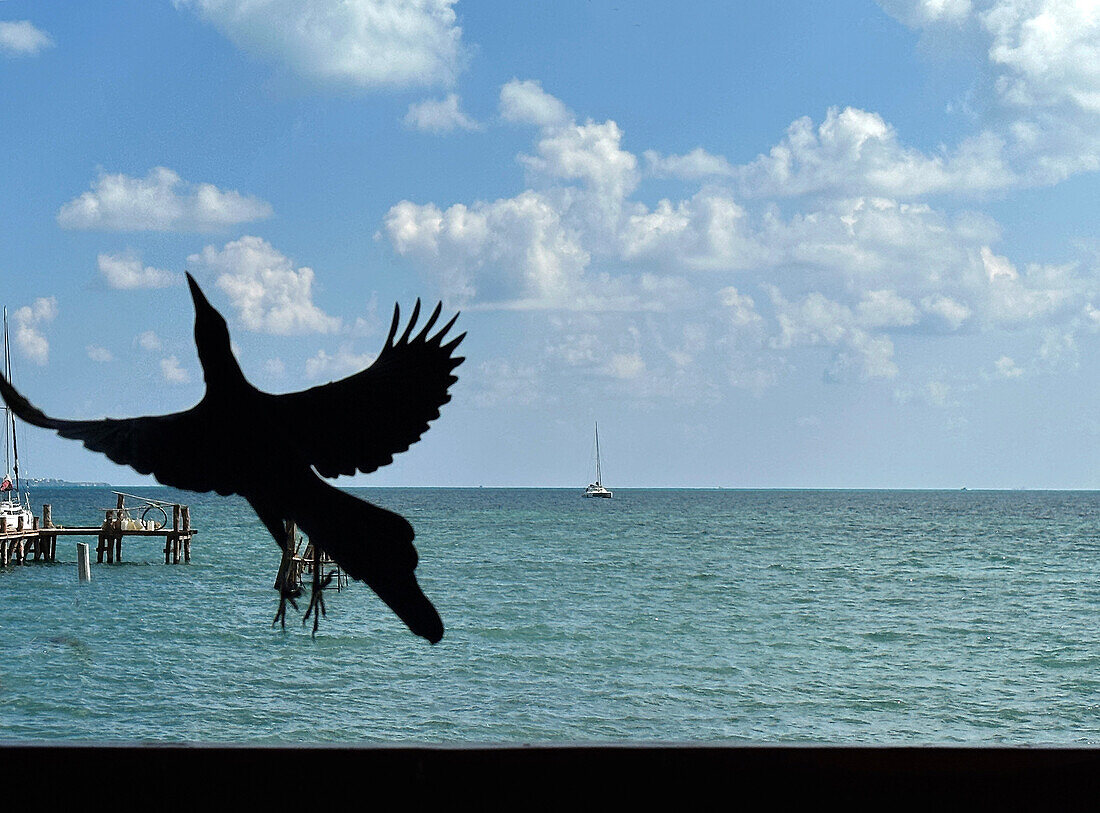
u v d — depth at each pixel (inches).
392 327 94.9
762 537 3951.8
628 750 108.7
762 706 1021.2
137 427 82.4
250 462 81.2
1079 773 108.0
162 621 1493.6
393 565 76.7
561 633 1427.2
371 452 87.4
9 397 83.0
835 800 108.8
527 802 108.3
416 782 107.8
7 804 106.1
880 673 1189.7
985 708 1029.2
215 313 84.4
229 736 875.4
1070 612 1743.4
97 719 925.2
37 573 2162.9
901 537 4010.8
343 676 1110.4
